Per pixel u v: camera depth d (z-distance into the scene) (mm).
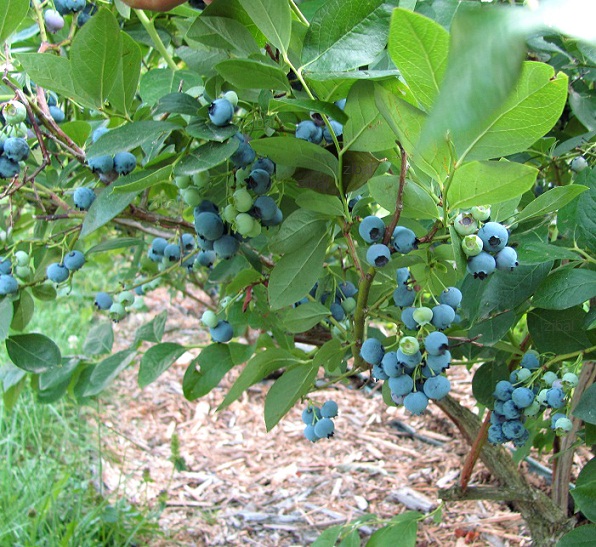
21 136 498
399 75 387
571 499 750
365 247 541
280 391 513
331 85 430
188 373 622
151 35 598
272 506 1062
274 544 969
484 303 508
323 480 1120
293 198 571
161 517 1034
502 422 549
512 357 646
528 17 170
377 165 446
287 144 424
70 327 1606
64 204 632
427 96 348
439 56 331
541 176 681
